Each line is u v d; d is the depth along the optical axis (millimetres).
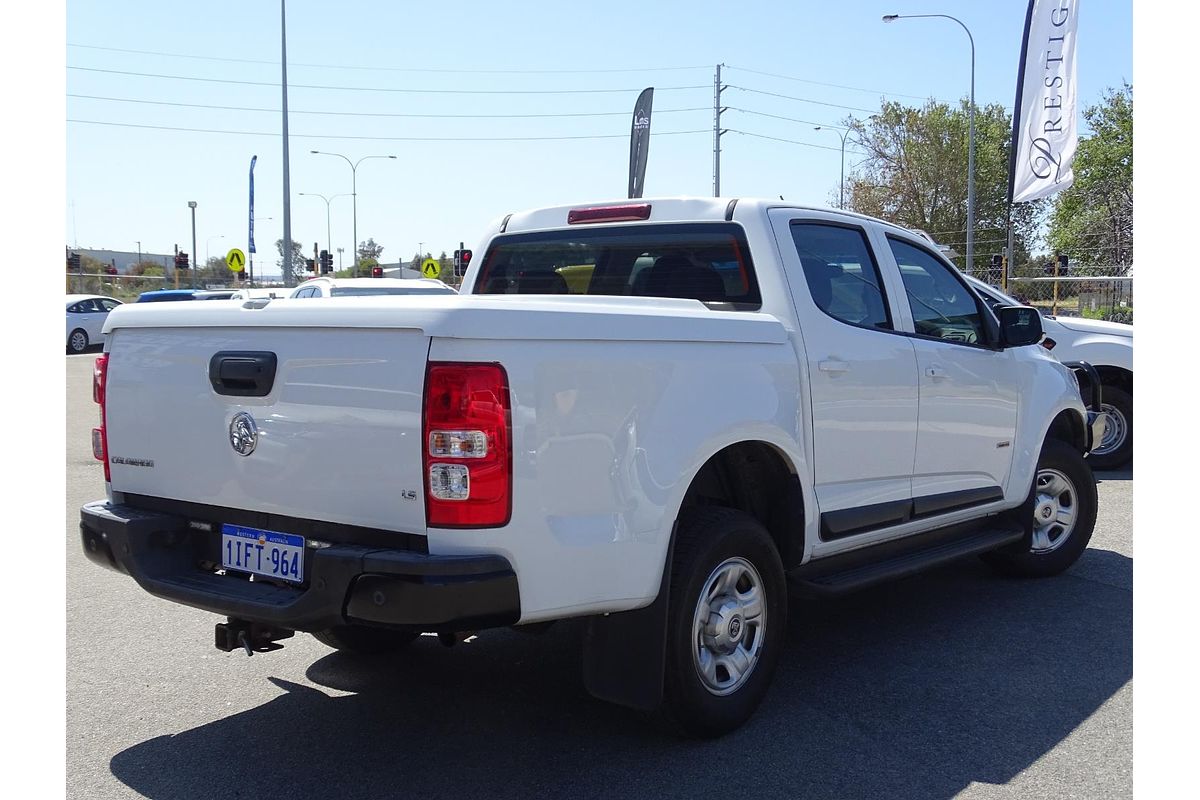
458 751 3936
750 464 4461
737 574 4066
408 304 3287
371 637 4922
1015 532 5887
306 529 3533
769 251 4539
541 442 3309
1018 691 4520
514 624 3336
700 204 4777
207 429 3762
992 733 4082
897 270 5211
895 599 5965
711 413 3871
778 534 4488
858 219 5109
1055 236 54719
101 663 4914
